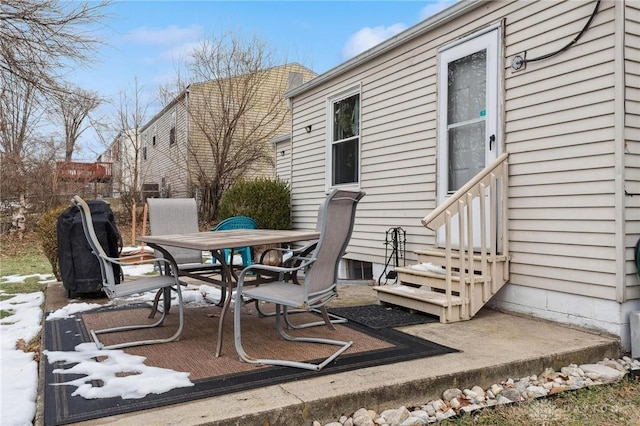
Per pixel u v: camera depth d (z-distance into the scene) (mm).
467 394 2514
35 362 3006
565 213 3592
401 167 5594
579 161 3488
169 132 17156
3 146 12789
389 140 5816
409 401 2389
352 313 4094
